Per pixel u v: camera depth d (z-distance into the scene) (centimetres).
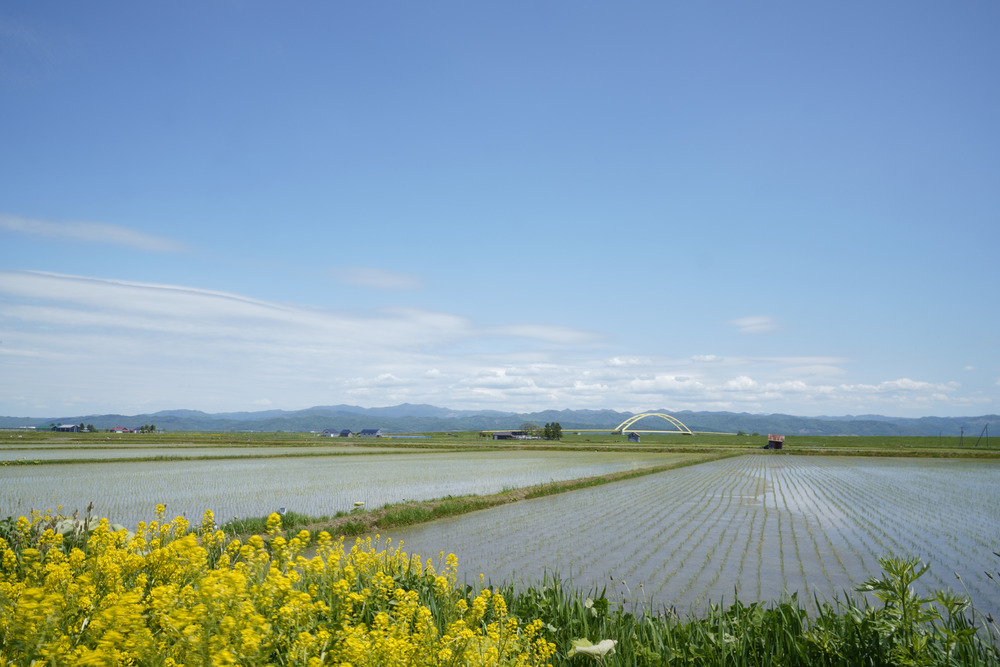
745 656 538
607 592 1108
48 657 312
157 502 2278
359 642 379
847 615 539
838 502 2720
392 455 6619
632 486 3562
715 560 1422
